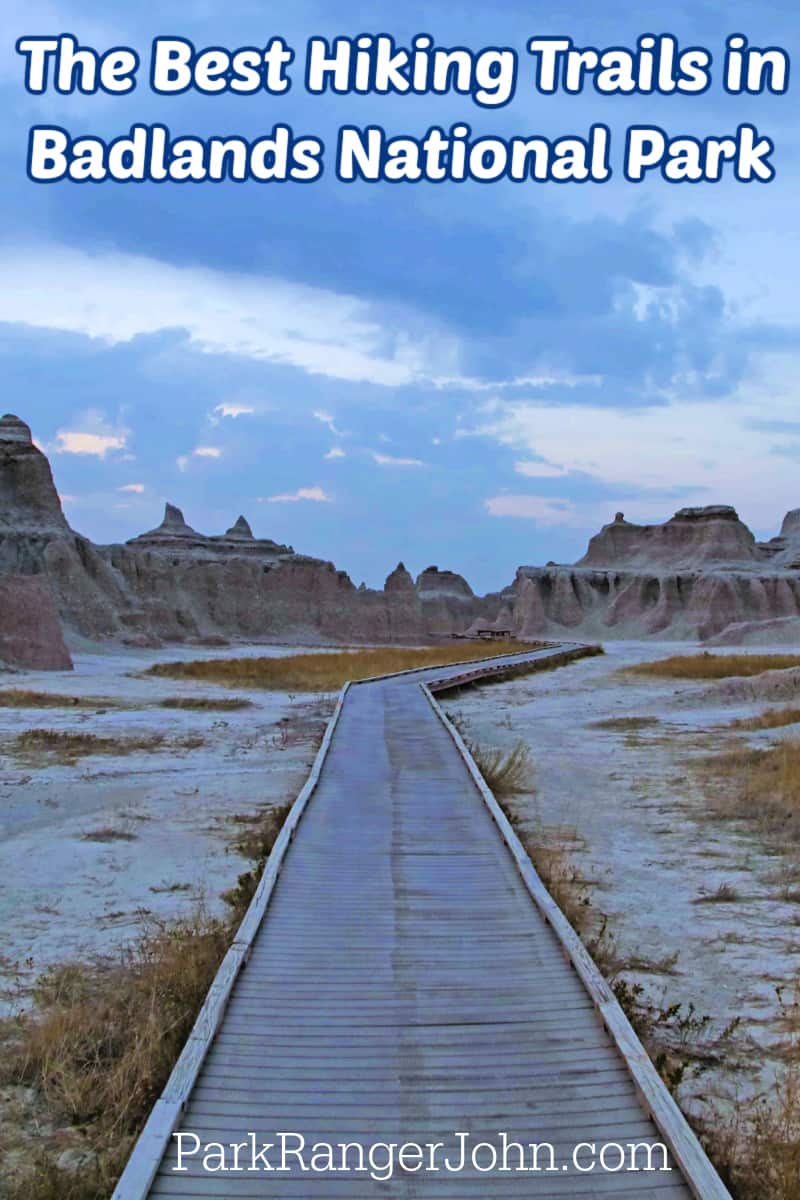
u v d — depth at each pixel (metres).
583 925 10.30
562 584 134.38
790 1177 5.51
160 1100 6.00
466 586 157.88
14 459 70.12
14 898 11.47
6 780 19.12
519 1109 6.09
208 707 32.75
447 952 8.59
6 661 44.97
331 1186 5.39
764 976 9.22
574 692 41.72
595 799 17.86
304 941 8.83
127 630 65.88
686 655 72.19
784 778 18.36
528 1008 7.47
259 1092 6.26
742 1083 7.14
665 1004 8.55
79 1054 7.29
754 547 143.88
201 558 104.06
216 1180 5.43
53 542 65.12
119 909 11.06
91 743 24.12
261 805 16.77
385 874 11.00
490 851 12.07
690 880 12.49
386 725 24.89
